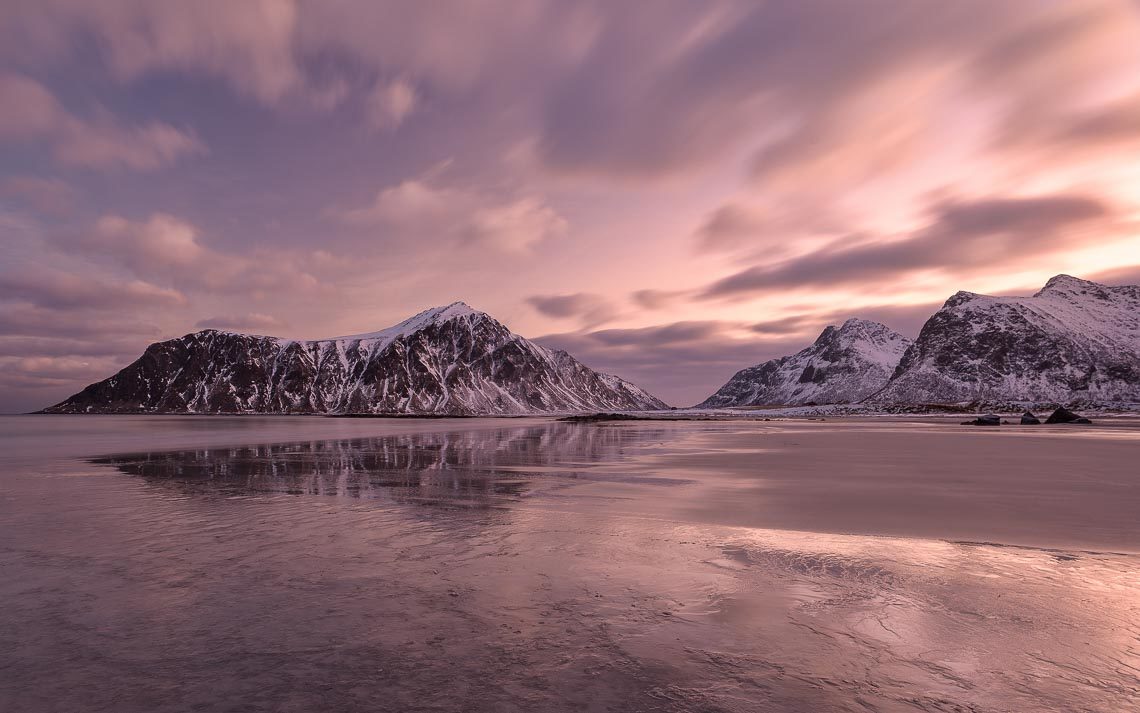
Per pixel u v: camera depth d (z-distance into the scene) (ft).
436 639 25.16
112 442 178.40
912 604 28.78
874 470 89.15
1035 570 34.32
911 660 22.62
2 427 361.51
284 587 32.19
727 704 19.43
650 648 24.03
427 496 64.03
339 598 30.37
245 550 40.16
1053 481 74.90
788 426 333.83
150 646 24.63
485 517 51.55
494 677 21.65
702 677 21.44
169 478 81.41
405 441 181.98
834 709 18.98
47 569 35.68
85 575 34.53
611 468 94.07
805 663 22.47
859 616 27.25
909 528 46.14
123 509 56.39
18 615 28.19
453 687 20.90
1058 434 212.43
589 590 31.35
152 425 414.41
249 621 27.30
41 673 22.22
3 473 88.33
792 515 51.85
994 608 28.14
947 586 31.48
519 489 69.46
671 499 61.26
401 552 39.45
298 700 20.12
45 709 19.62
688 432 253.24
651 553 38.75
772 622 26.63
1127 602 28.84
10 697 20.40
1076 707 19.03
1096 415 484.33
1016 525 47.09
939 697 19.74
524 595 30.63
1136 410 543.39
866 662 22.49
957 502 58.59
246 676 21.93
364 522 49.49
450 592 31.19
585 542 41.93
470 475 84.43
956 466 94.99
